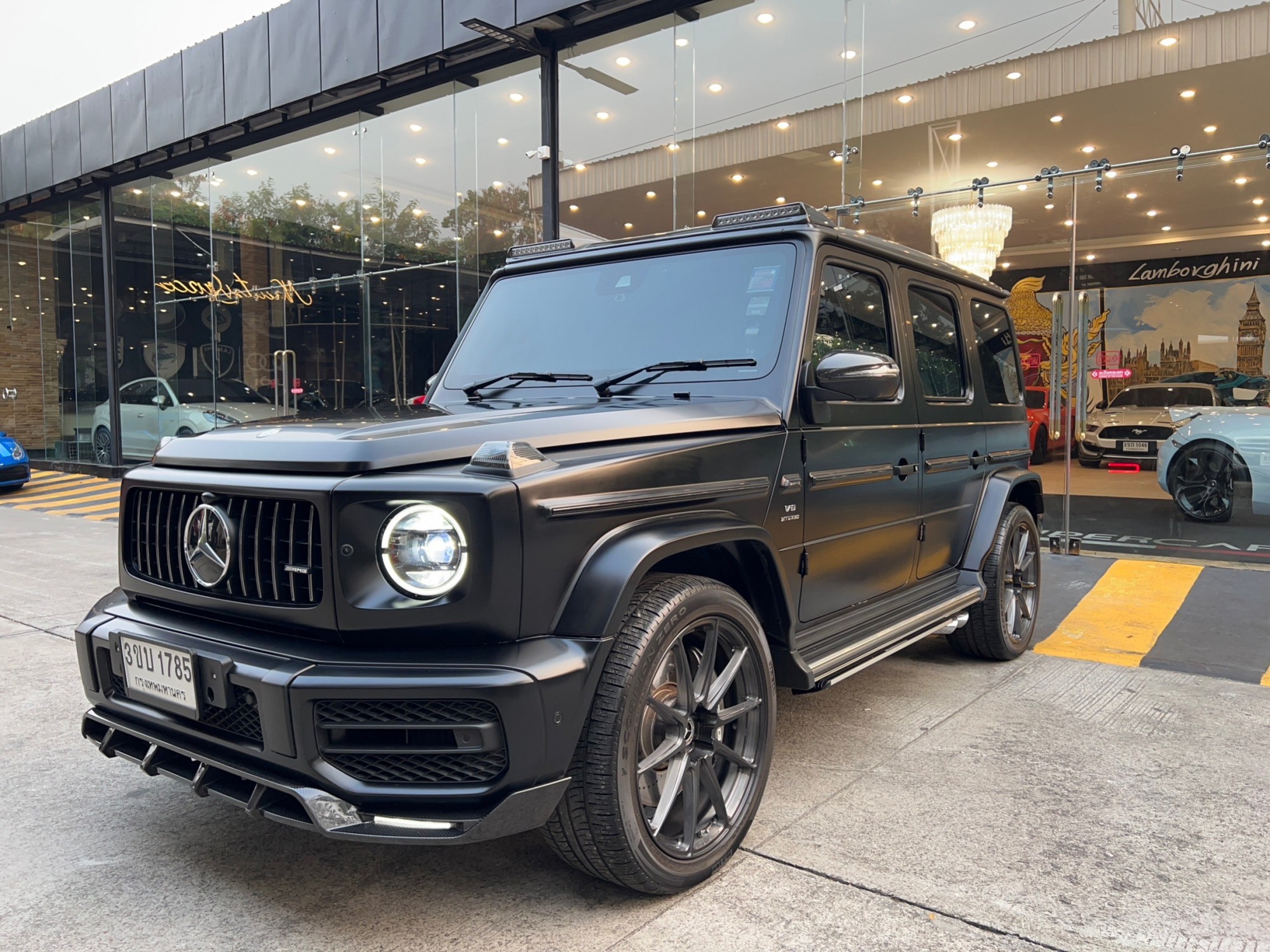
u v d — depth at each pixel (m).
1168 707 3.78
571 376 3.02
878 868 2.43
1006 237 7.59
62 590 6.37
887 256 3.43
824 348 2.94
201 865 2.50
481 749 1.91
